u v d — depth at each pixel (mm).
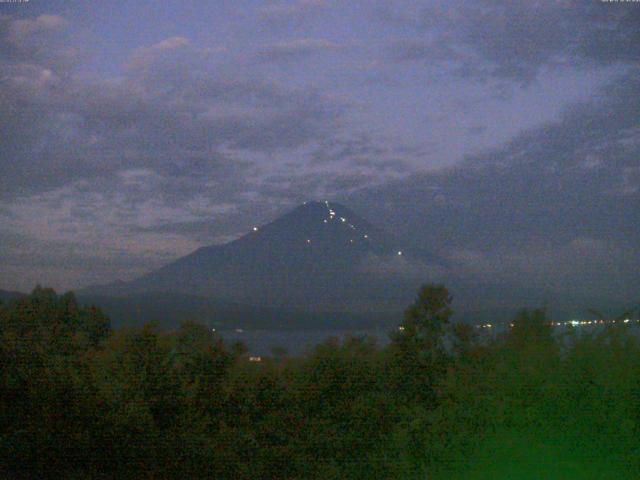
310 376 10469
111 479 8617
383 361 11070
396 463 7812
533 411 7070
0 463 8555
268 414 9992
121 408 9094
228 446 9188
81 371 9680
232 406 10242
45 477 8477
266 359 11109
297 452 9016
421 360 11289
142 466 8773
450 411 7609
